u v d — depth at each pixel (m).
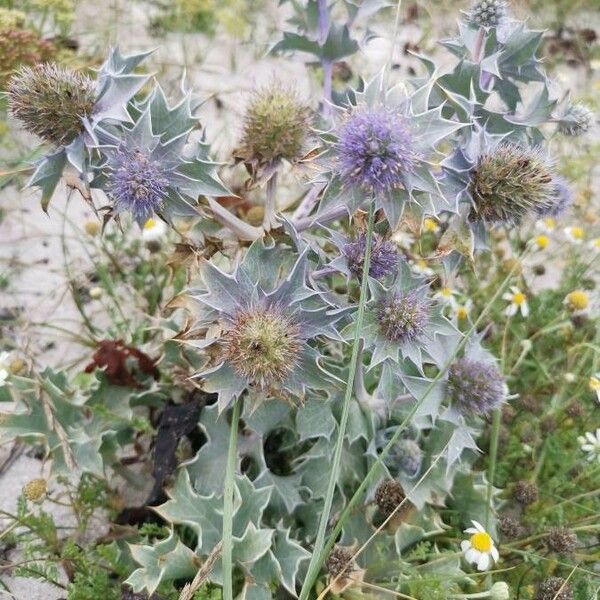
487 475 0.31
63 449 0.26
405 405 0.27
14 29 0.41
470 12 0.28
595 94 0.55
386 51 0.55
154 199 0.22
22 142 0.44
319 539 0.20
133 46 0.54
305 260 0.22
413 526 0.25
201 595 0.23
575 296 0.35
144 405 0.30
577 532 0.29
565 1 0.65
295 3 0.32
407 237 0.38
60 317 0.38
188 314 0.27
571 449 0.32
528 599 0.26
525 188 0.23
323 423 0.26
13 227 0.42
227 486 0.21
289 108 0.24
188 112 0.24
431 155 0.22
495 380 0.25
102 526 0.29
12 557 0.28
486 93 0.27
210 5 0.54
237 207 0.37
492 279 0.38
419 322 0.23
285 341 0.21
